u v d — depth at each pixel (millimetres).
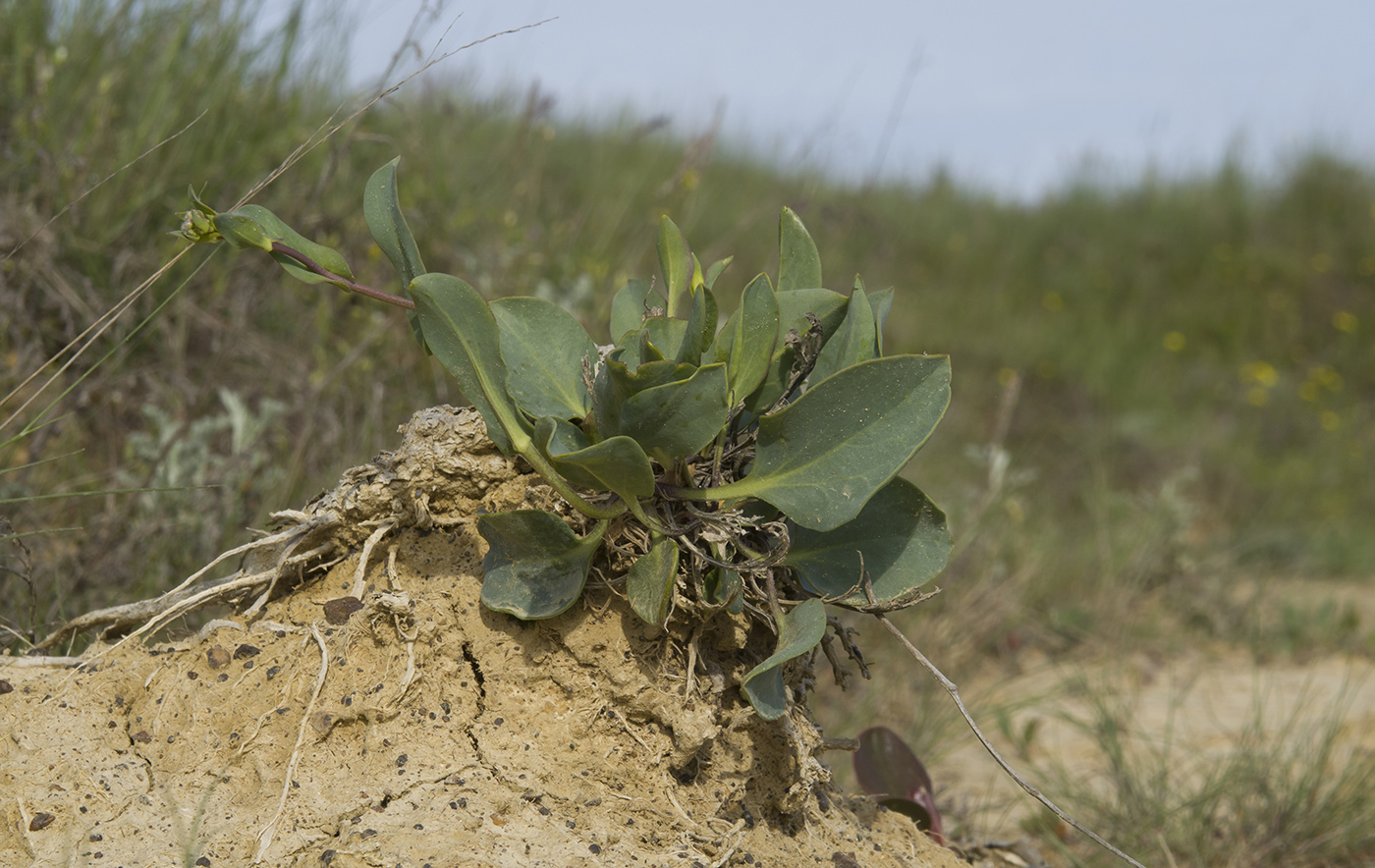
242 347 3355
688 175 5129
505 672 1446
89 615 1662
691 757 1446
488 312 1364
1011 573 4797
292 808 1311
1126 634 4492
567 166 6938
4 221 3031
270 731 1408
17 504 2498
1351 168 10570
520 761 1381
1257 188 10852
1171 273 10039
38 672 1529
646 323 1458
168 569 2502
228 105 3969
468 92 5301
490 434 1395
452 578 1518
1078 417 7617
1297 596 5375
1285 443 8047
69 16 3814
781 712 1307
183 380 3055
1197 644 4723
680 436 1297
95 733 1424
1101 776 3074
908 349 7777
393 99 4395
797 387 1486
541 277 4645
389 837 1249
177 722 1450
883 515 1519
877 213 9195
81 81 3709
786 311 1477
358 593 1519
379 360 3627
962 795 2818
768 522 1482
